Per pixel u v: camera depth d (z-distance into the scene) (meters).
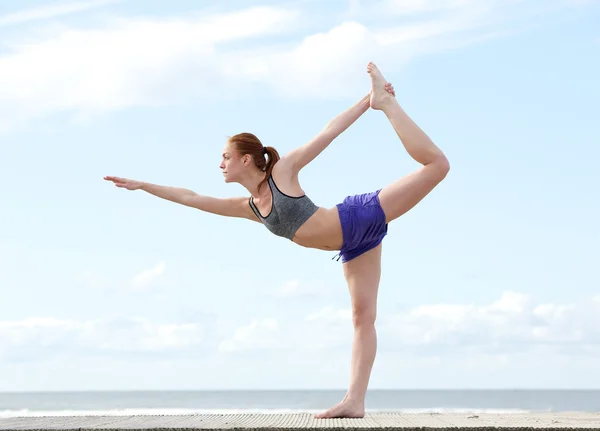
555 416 5.44
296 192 5.21
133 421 4.62
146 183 5.70
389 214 5.11
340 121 5.36
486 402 72.62
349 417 5.14
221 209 5.60
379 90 5.28
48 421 4.70
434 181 5.07
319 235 5.14
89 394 98.25
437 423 4.39
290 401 67.06
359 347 5.32
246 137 5.26
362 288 5.35
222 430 3.87
